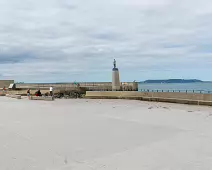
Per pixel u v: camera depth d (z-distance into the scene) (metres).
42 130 10.74
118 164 6.20
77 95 34.22
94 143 8.38
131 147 7.81
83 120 13.66
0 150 7.55
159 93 24.48
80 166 6.07
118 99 28.61
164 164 6.16
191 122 12.41
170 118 13.95
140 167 5.97
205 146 7.74
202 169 5.80
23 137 9.35
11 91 42.41
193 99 20.81
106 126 11.66
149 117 14.59
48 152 7.31
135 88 36.94
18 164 6.25
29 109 20.09
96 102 26.00
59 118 14.59
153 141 8.55
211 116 14.19
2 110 19.45
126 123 12.48
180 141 8.45
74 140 8.83
